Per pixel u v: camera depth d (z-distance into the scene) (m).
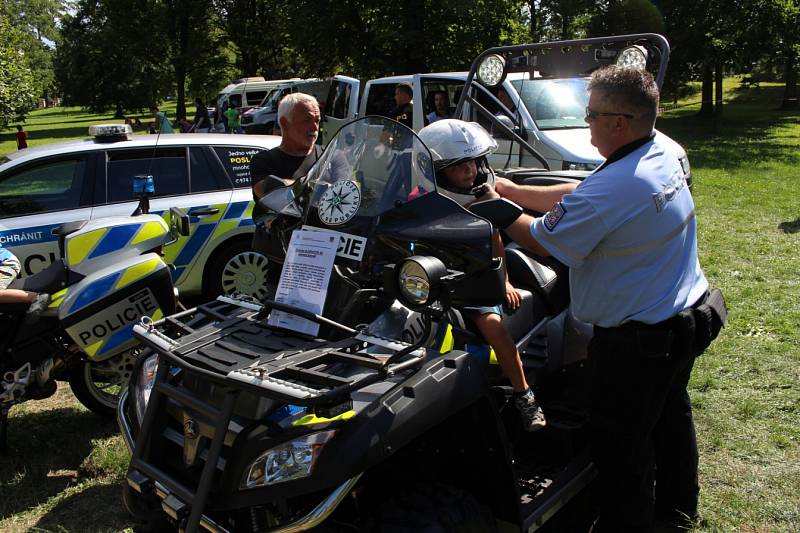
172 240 4.60
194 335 2.53
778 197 11.65
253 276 6.37
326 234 2.63
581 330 3.31
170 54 40.81
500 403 2.95
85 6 47.09
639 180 2.45
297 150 4.53
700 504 3.33
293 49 22.25
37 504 3.60
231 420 2.24
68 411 4.71
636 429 2.64
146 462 2.44
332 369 2.35
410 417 2.18
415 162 2.61
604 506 2.82
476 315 2.71
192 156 6.22
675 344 2.56
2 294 3.79
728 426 4.04
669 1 24.70
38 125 48.38
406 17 18.83
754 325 5.63
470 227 2.41
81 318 3.84
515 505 2.50
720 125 26.38
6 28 25.45
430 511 2.23
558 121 8.08
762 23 23.64
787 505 3.31
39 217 5.67
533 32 26.97
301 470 2.05
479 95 8.52
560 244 2.53
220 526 2.21
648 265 2.53
